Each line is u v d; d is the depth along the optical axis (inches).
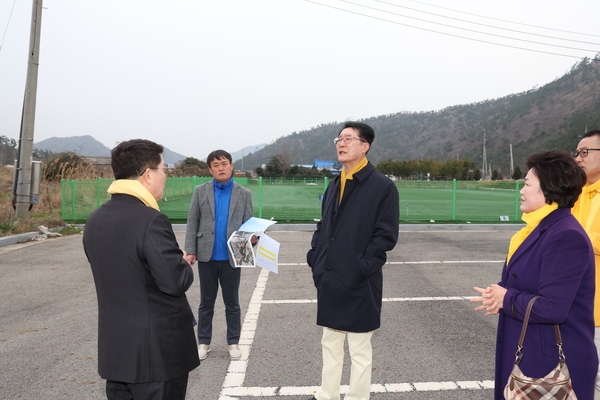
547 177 78.5
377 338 176.1
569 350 76.2
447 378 142.2
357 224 115.3
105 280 79.2
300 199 959.0
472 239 455.8
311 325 191.9
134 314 78.1
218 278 160.2
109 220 79.1
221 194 157.9
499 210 733.9
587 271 76.0
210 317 159.8
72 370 147.5
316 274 120.3
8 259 337.7
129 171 83.4
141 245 76.4
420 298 234.2
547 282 74.7
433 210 738.2
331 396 121.6
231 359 156.9
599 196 103.0
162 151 88.2
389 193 116.3
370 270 112.8
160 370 78.8
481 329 186.9
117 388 81.9
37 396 130.1
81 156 999.6
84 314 206.1
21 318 200.4
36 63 490.0
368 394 119.0
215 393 132.6
